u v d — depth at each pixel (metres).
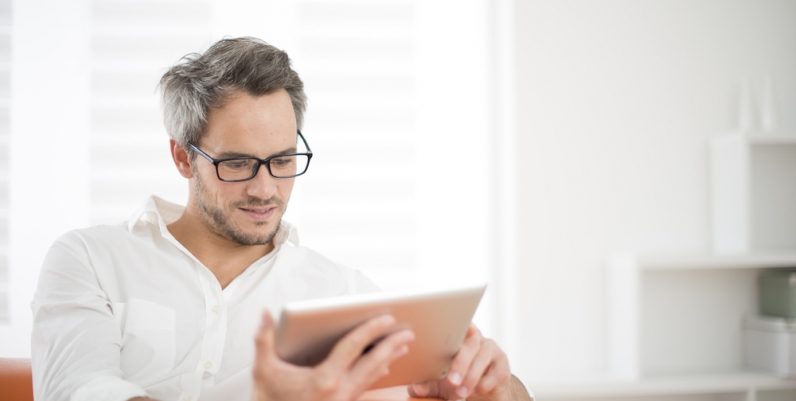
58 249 1.21
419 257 2.42
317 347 0.70
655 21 2.37
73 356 1.01
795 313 2.18
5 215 2.24
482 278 2.43
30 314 2.23
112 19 2.28
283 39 2.36
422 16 2.43
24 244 2.24
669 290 2.35
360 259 2.39
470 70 2.44
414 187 2.42
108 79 2.27
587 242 2.32
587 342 2.32
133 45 2.28
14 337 2.21
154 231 1.28
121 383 0.92
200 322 1.21
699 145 2.38
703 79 2.38
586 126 2.33
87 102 2.26
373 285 1.48
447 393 0.98
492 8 2.44
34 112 2.26
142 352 1.15
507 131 2.38
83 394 0.91
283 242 1.37
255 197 1.15
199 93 1.15
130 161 2.27
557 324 2.31
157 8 2.29
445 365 0.90
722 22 2.39
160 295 1.20
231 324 1.23
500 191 2.46
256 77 1.15
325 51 2.38
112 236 1.25
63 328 1.06
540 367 2.29
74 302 1.09
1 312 2.23
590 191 2.33
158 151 2.28
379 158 2.40
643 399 2.32
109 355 1.04
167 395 1.14
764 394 2.25
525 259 2.30
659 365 2.34
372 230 2.39
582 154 2.33
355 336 0.69
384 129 2.40
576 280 2.32
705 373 2.25
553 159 2.32
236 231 1.18
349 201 2.38
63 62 2.26
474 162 2.44
